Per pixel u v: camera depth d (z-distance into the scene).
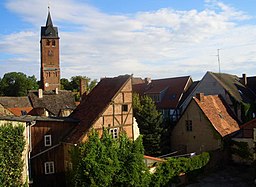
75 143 29.11
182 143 42.06
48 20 93.75
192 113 40.72
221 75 48.50
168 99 51.38
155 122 40.78
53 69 92.69
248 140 36.53
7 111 55.34
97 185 23.39
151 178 28.97
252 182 31.22
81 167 23.95
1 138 22.77
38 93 62.88
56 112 60.47
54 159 31.80
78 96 77.88
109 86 35.41
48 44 92.69
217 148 37.66
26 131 27.66
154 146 40.28
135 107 43.06
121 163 25.08
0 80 122.69
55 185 31.59
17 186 23.55
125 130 33.72
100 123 31.58
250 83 52.50
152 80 58.72
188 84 52.25
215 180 32.41
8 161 23.08
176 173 31.20
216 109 41.25
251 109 44.34
